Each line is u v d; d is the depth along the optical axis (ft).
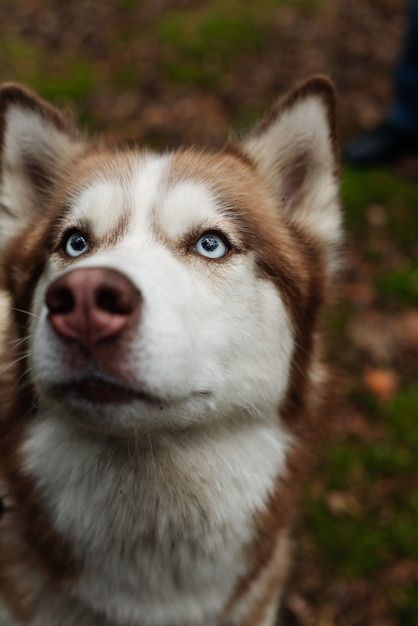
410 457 2.31
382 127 3.35
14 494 1.53
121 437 1.38
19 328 1.52
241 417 1.45
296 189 1.69
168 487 1.43
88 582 1.51
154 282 1.23
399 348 2.58
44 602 1.59
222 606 1.58
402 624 1.98
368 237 2.97
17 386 1.50
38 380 1.23
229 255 1.43
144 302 1.19
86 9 4.36
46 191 1.67
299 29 4.21
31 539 1.53
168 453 1.41
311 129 1.63
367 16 4.33
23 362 1.49
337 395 1.76
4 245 1.61
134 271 1.21
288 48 4.07
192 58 3.98
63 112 1.82
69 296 1.14
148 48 4.05
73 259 1.40
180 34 4.12
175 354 1.22
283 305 1.50
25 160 1.64
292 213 1.66
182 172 1.49
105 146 1.71
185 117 3.59
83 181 1.53
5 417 1.53
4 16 4.27
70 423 1.43
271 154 1.68
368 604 2.01
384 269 2.86
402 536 2.14
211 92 3.78
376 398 2.43
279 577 1.75
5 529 1.58
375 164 3.31
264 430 1.51
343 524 2.17
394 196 3.15
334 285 1.70
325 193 1.65
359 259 2.89
